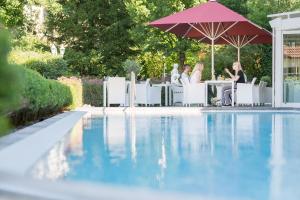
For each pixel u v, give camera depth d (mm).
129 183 3824
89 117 12477
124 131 8547
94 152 5566
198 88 16672
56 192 2818
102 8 25109
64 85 13438
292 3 25578
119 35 25172
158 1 23109
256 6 25609
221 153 5652
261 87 18047
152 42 23391
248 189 3629
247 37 19828
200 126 9758
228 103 17469
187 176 4152
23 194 2922
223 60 24312
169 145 6434
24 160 4016
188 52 25531
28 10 24656
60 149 5605
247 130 8867
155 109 15219
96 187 2898
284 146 6371
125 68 18969
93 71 25188
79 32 25141
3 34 4570
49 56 18281
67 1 25375
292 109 15914
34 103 8578
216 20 16438
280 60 17266
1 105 4582
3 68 4531
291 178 4090
